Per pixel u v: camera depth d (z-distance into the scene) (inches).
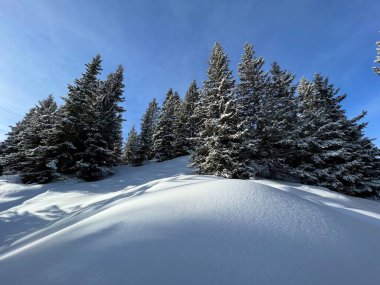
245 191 232.1
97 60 1047.0
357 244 158.7
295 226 170.6
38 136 965.2
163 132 1555.1
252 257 129.0
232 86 822.5
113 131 1118.4
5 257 147.6
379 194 934.4
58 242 152.3
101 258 123.6
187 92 1708.9
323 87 1061.1
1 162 1064.2
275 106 899.4
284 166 824.9
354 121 1037.2
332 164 890.1
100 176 900.0
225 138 727.7
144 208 203.0
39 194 665.6
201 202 208.7
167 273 112.3
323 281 115.8
